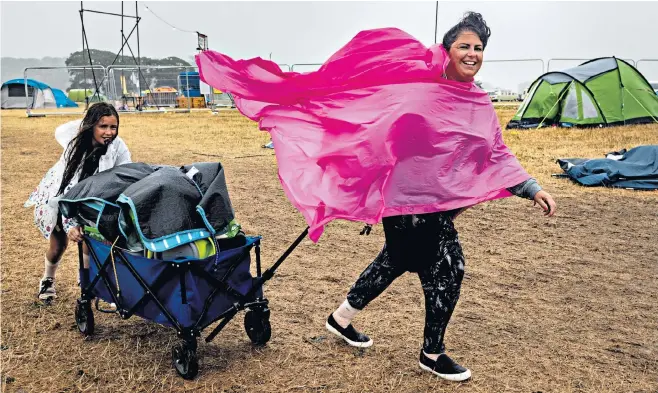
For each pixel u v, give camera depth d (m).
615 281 5.16
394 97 3.24
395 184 3.24
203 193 3.61
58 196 3.97
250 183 9.70
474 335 4.07
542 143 14.23
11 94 39.22
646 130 16.66
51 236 4.39
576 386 3.40
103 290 3.88
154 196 3.41
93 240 3.84
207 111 32.69
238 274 3.66
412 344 3.92
